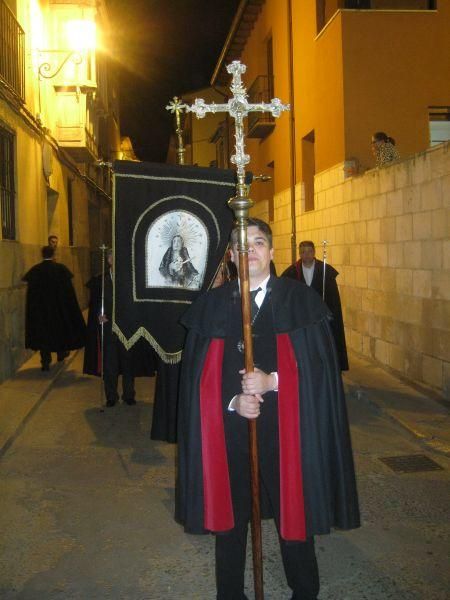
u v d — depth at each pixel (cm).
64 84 1356
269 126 1733
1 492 511
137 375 794
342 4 1235
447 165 755
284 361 286
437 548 406
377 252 984
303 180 1447
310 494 282
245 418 291
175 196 457
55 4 1328
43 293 986
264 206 1870
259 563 286
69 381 954
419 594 352
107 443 640
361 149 1119
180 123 521
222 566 300
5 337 926
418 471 546
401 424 669
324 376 288
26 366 1038
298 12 1430
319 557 395
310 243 836
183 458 296
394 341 929
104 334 777
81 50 1349
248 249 289
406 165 870
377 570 379
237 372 291
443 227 770
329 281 831
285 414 284
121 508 477
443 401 753
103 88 1786
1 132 944
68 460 589
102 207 2342
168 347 464
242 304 270
